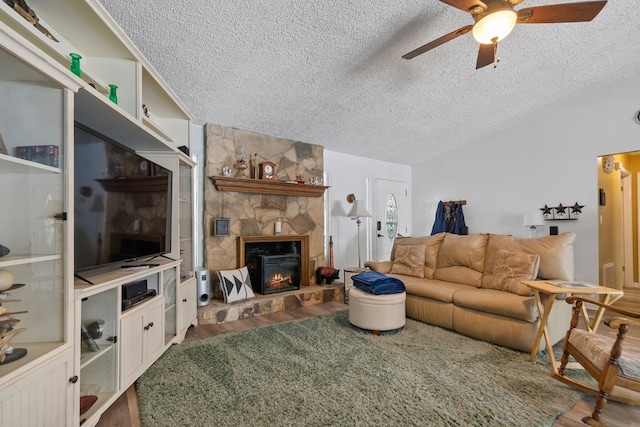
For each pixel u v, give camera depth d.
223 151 3.84
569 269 2.79
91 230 1.68
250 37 2.41
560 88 3.88
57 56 1.67
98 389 1.74
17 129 1.25
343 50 2.72
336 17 2.32
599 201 4.07
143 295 2.15
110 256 1.85
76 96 1.58
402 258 3.94
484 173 5.21
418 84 3.44
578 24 2.77
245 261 4.08
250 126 3.96
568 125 4.29
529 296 2.67
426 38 2.68
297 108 3.65
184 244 3.15
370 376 2.12
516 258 2.93
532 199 4.64
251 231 4.03
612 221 4.57
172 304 2.65
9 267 1.26
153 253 2.38
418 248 3.88
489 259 3.25
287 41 2.51
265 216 4.16
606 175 4.39
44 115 1.31
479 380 2.08
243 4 2.09
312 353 2.49
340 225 5.18
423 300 3.26
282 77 3.01
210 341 2.74
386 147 5.22
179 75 2.80
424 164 6.12
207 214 3.69
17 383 1.12
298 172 4.54
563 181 4.34
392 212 5.99
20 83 1.25
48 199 1.35
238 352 2.50
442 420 1.66
